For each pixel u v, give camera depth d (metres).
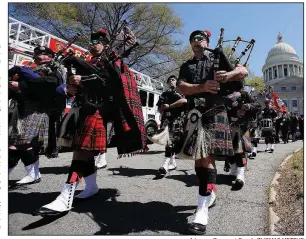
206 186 1.89
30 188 2.74
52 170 3.66
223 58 1.95
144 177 3.43
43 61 2.64
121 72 2.21
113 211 2.18
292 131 11.05
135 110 2.28
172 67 20.39
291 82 53.75
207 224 1.97
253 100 3.16
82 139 2.07
